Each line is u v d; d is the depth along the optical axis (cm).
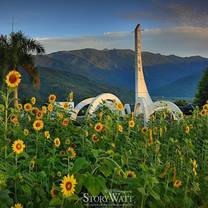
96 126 257
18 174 165
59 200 147
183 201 188
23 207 164
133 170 204
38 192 166
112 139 268
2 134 231
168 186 199
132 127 305
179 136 335
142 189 162
